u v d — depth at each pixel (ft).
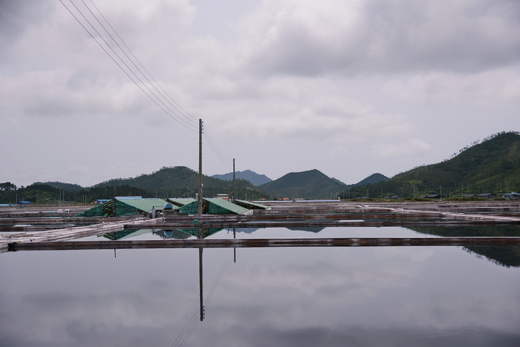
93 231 88.43
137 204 155.02
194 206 154.81
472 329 28.40
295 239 69.87
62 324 29.99
